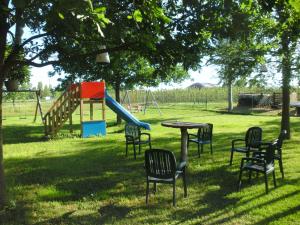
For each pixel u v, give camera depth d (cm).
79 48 652
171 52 615
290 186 756
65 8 319
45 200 700
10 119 2917
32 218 605
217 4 554
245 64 1209
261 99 3631
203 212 616
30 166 1002
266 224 557
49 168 970
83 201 693
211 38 620
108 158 1104
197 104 4753
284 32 1051
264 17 946
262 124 2112
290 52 1174
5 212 622
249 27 588
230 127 1967
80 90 1683
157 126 2095
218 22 576
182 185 779
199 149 1107
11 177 873
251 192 721
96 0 525
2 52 579
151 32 557
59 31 562
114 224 573
